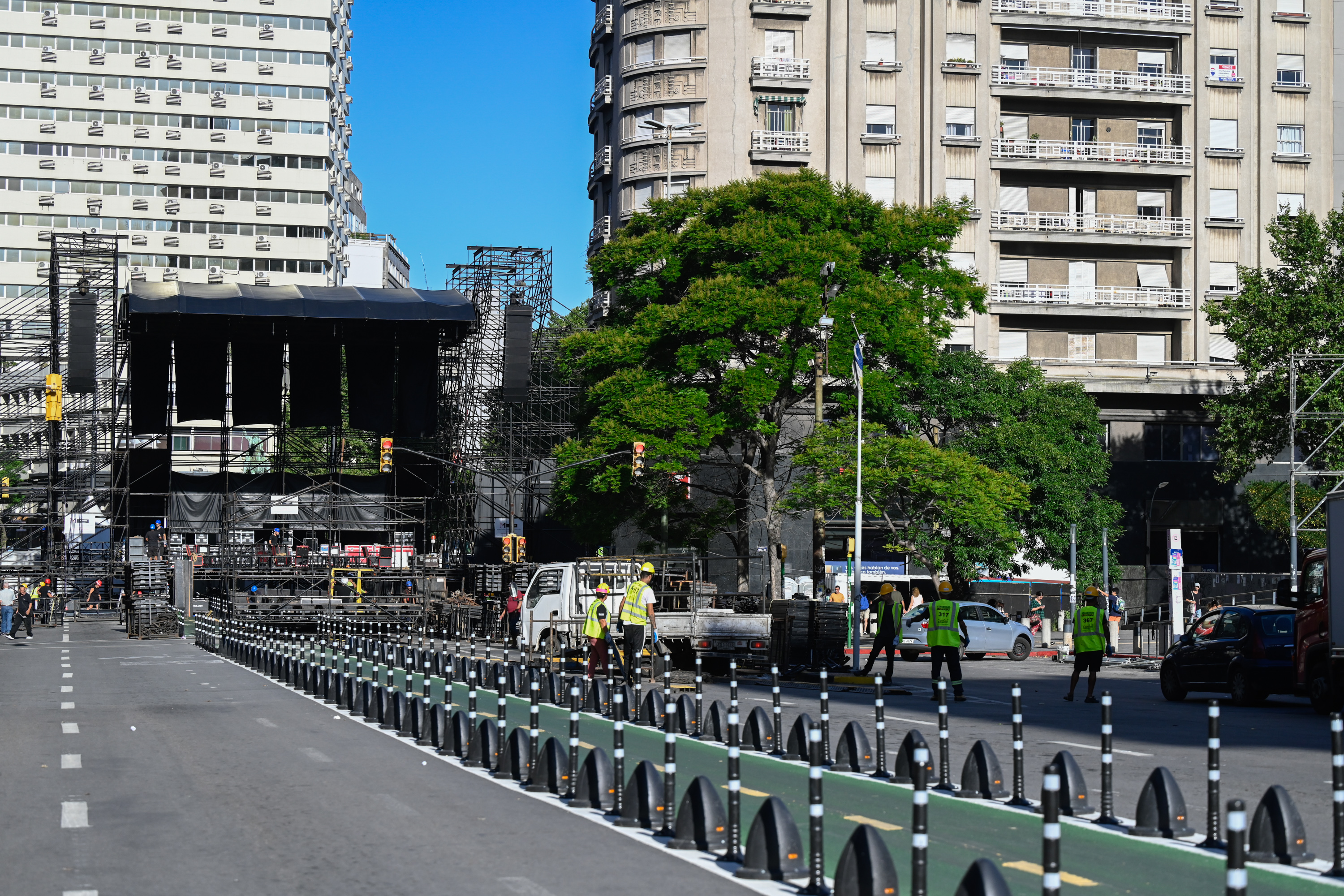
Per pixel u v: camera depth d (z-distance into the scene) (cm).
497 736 1338
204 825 1023
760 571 5512
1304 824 1060
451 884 816
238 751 1468
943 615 2256
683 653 2944
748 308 4097
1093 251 6131
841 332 4159
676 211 4547
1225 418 4853
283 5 11131
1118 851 913
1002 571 4466
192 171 10944
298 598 4394
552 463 6072
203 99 10969
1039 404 5169
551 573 3322
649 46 6147
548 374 6562
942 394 5000
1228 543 6041
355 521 5578
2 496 5978
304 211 11094
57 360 6000
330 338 5978
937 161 5978
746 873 823
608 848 922
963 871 848
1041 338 6072
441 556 6059
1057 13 6088
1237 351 5312
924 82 6038
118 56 10888
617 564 2952
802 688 2555
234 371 5984
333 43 11519
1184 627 4000
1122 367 5966
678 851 912
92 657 3319
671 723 973
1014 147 6034
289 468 6669
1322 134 6216
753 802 1112
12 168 10681
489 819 1040
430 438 6250
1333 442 4606
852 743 1315
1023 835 971
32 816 1061
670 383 4328
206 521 5719
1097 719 1962
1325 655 2100
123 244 10788
